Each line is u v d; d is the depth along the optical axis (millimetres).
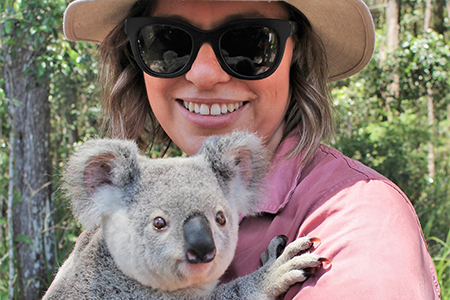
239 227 548
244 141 538
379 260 436
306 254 468
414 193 2104
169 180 499
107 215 508
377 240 448
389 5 3393
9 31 1395
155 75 569
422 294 429
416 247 454
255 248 534
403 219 469
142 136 724
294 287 473
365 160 2137
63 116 2336
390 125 2396
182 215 476
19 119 1657
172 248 469
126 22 572
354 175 510
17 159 1663
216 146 536
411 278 430
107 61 688
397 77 2822
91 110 2068
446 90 3219
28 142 1669
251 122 577
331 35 621
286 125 614
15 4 1385
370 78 2658
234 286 505
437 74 2564
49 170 1717
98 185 516
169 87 581
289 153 562
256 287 493
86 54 1617
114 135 679
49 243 1651
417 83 2699
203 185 500
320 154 565
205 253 464
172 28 552
